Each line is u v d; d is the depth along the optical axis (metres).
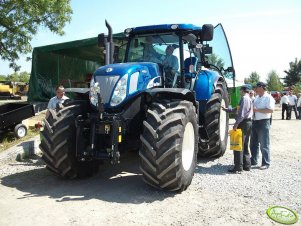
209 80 6.16
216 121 6.16
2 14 16.23
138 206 4.07
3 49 17.16
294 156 7.18
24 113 8.65
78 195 4.46
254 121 6.18
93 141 4.60
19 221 3.64
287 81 67.12
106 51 5.82
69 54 13.91
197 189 4.74
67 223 3.59
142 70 4.97
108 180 5.15
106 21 5.72
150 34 6.01
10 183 4.96
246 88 5.91
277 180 5.25
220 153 6.63
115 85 4.68
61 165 4.84
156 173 4.23
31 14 16.47
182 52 5.77
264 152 6.06
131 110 4.81
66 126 4.74
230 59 8.11
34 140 7.27
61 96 6.95
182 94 4.88
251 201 4.29
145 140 4.27
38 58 12.99
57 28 17.34
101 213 3.86
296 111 18.20
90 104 4.91
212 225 3.58
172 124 4.30
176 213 3.88
